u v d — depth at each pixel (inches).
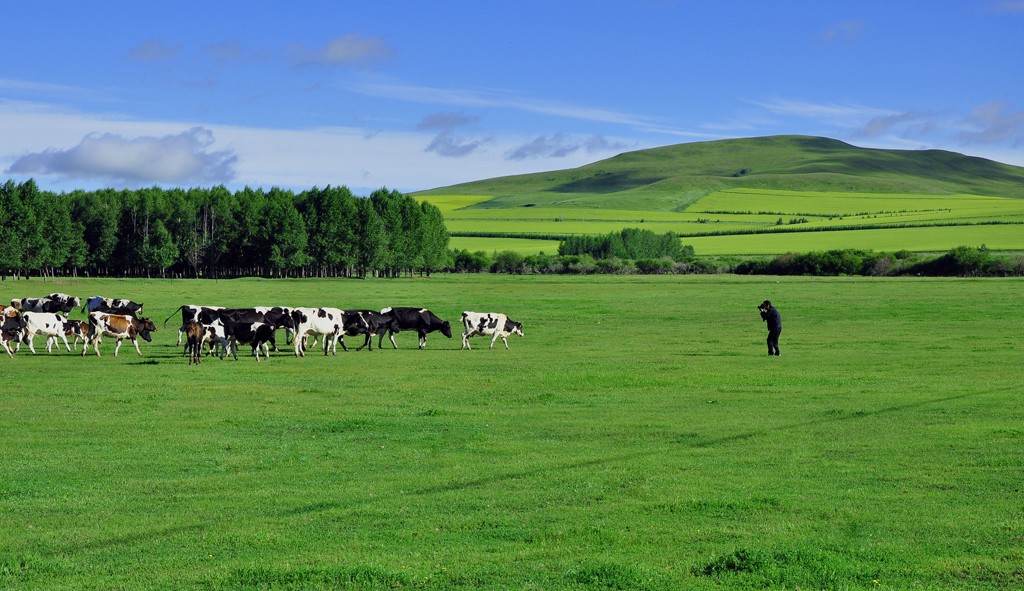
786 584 416.2
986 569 439.5
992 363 1375.5
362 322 1627.7
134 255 5349.4
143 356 1503.4
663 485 620.4
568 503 574.6
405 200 5782.5
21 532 514.0
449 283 4301.2
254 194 5689.0
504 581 424.5
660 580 421.7
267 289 3649.1
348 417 902.4
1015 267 4746.6
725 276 5103.3
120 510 561.6
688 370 1296.8
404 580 424.5
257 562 455.5
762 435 804.6
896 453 723.4
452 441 781.9
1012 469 662.5
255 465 687.1
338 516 543.2
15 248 4542.3
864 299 2972.4
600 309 2657.5
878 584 417.4
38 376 1211.9
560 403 998.4
